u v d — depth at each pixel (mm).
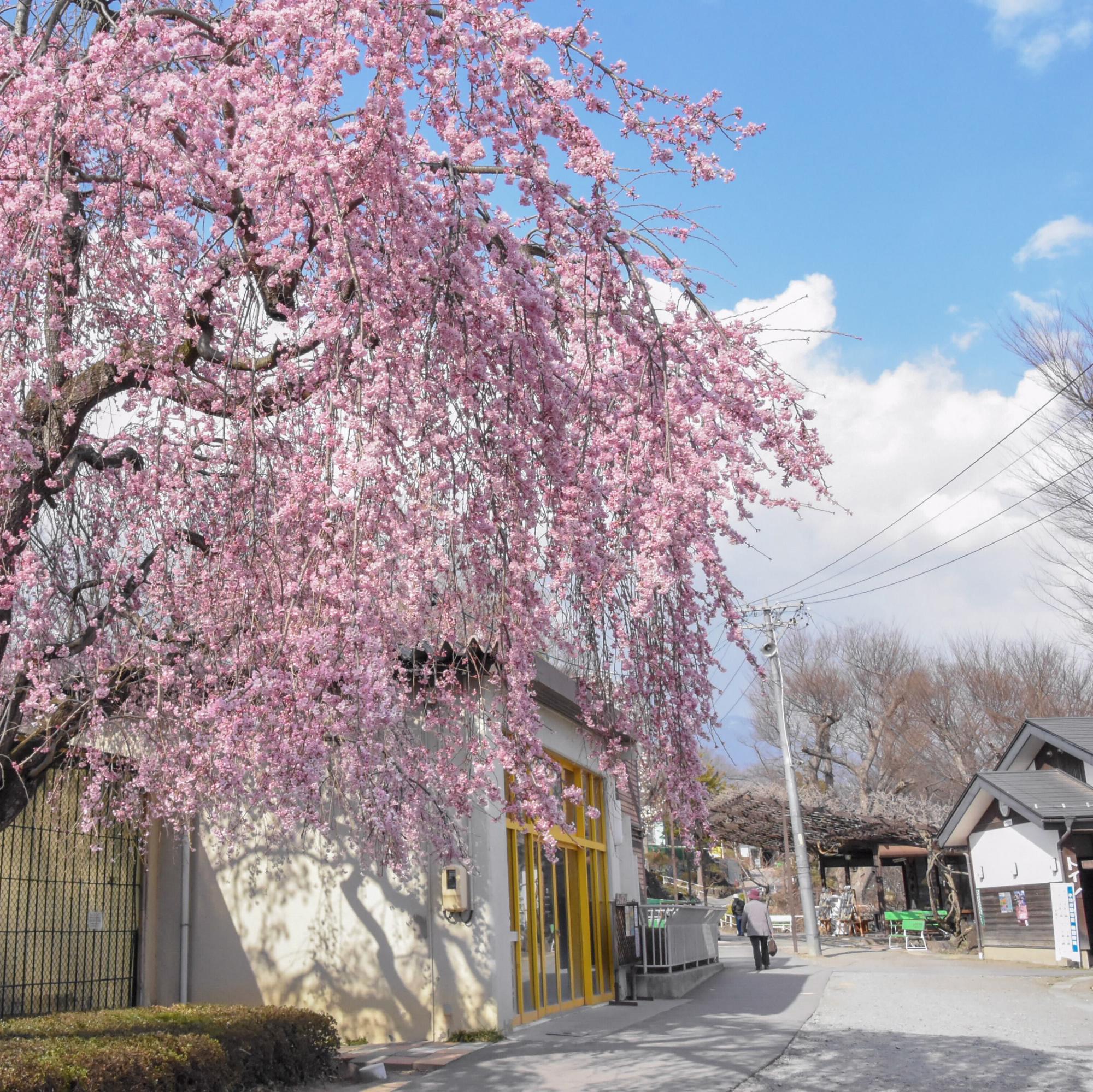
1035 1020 10234
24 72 4805
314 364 5051
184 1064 6090
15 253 4480
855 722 38500
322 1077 7664
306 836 9734
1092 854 18344
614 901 12898
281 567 4910
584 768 12570
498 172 4945
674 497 4707
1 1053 5562
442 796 6332
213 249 5121
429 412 4504
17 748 5828
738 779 38469
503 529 4754
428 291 4746
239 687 5148
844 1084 6832
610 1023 10047
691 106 4852
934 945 24906
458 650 5395
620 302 5051
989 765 31391
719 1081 6871
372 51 4340
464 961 9062
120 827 9750
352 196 4562
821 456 5246
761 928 17469
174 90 4605
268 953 9680
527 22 4512
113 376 5375
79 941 9273
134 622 5648
